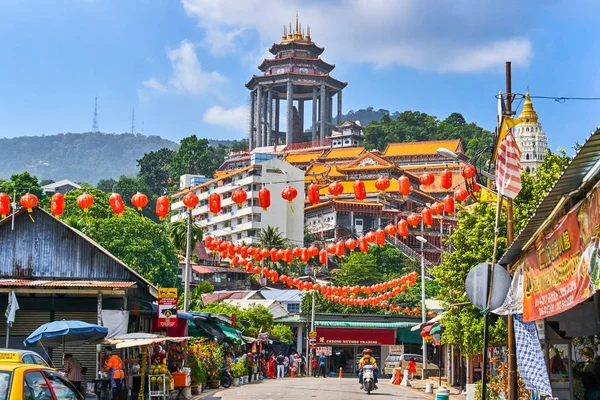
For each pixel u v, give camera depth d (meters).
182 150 182.88
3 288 26.44
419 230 121.00
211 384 36.69
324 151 171.38
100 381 23.81
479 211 29.88
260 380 49.41
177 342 31.75
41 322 28.36
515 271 17.38
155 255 71.19
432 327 42.75
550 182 27.67
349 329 72.56
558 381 18.30
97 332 22.14
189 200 27.39
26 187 93.25
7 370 11.52
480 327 28.33
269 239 106.12
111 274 29.69
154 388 25.83
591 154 10.36
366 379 34.91
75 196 80.50
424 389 40.84
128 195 165.88
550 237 13.17
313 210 126.75
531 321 15.98
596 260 10.30
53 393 12.52
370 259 97.44
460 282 29.59
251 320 65.44
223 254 37.22
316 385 41.75
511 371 16.73
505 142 15.70
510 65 23.23
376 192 126.12
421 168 150.12
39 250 29.72
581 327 16.84
